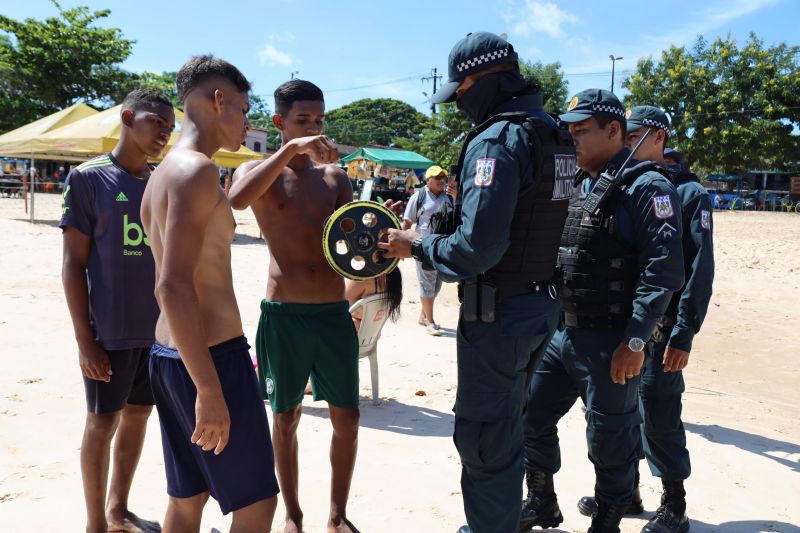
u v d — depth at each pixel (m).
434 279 8.45
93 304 3.10
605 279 3.21
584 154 3.35
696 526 3.70
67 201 3.03
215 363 2.37
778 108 40.12
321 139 3.01
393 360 7.14
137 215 3.13
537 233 2.73
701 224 3.56
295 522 3.38
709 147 41.75
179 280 2.14
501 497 2.80
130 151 3.22
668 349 3.53
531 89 2.85
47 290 9.45
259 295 10.10
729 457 4.80
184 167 2.21
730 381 7.56
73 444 4.38
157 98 3.21
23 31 39.97
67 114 18.20
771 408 6.43
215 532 3.39
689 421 5.73
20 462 4.06
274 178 3.11
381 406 5.60
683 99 42.56
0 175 31.67
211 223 2.36
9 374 5.72
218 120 2.47
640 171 3.21
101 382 3.09
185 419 2.41
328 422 5.11
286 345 3.41
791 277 14.84
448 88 2.82
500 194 2.54
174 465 2.52
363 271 3.07
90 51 41.28
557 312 2.93
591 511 3.75
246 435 2.41
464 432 2.82
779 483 4.36
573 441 4.93
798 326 10.51
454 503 3.79
